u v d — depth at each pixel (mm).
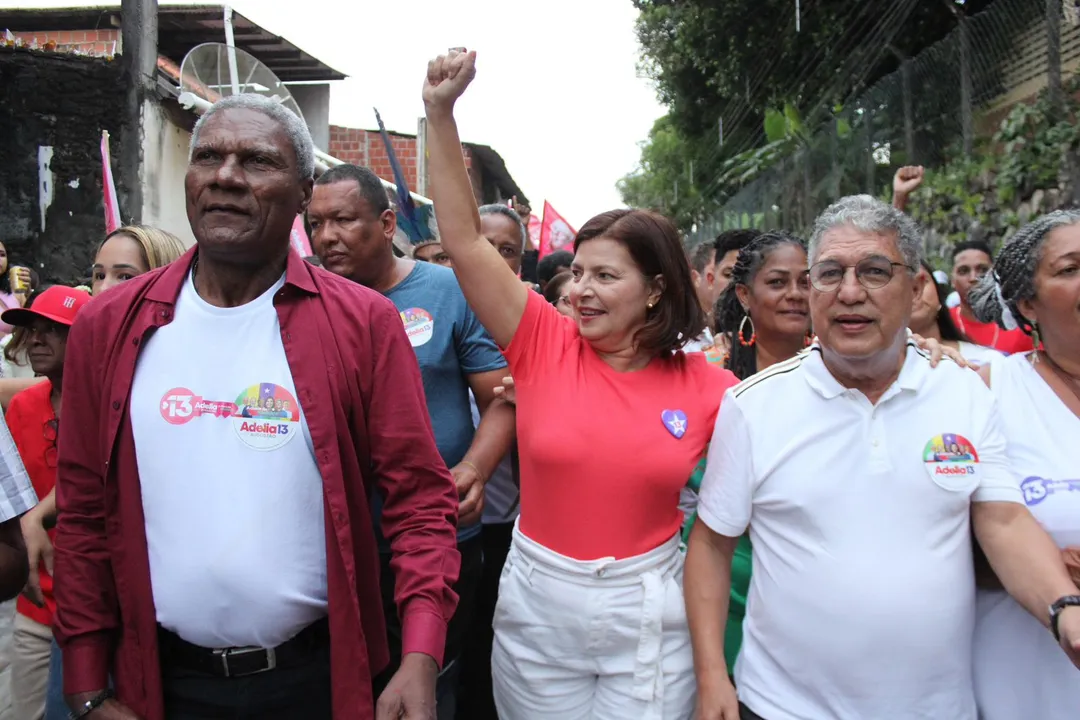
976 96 8102
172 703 1840
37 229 8344
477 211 2377
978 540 2068
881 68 13469
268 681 1837
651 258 2246
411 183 17688
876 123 9844
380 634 1935
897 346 2014
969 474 1997
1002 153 7645
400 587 1866
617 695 2207
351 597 1796
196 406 1761
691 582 2230
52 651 2484
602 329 2262
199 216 1784
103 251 2930
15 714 2781
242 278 1837
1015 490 2018
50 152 8352
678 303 2303
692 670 2275
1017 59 7648
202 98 8922
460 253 2311
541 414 2248
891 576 1968
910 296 2023
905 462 2006
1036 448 2115
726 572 2256
